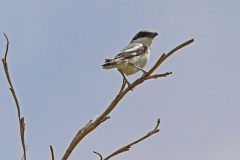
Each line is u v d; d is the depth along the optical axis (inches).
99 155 190.9
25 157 173.3
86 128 203.3
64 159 198.4
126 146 190.7
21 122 174.9
